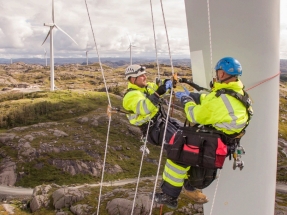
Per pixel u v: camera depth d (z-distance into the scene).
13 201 49.72
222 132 4.48
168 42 5.44
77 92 145.50
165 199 5.03
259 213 6.48
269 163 6.42
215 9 5.92
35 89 198.88
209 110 4.34
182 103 4.70
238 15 5.80
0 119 113.38
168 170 5.00
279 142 109.56
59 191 45.53
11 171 79.56
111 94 147.75
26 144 87.56
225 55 6.05
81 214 40.28
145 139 5.22
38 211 43.81
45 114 119.50
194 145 4.54
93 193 46.12
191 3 6.24
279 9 5.96
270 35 5.89
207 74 6.34
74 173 79.94
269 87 6.11
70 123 103.50
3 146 88.88
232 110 4.25
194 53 6.45
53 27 108.44
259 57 5.93
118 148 90.81
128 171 82.88
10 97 146.75
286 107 162.38
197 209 35.81
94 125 102.06
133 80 5.40
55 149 86.50
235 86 4.34
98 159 84.75
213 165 4.44
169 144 4.87
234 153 4.70
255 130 6.24
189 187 5.57
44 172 79.69
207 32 6.13
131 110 5.36
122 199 39.25
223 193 6.44
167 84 4.86
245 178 6.34
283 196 49.31
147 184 51.97
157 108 5.27
